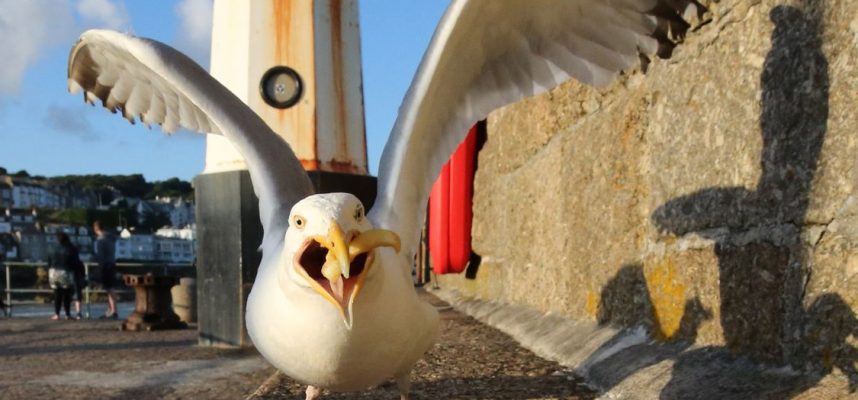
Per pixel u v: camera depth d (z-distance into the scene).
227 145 6.59
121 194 129.62
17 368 6.01
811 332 2.85
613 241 4.78
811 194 2.86
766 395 2.90
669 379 3.56
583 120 5.36
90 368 5.89
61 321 12.28
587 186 5.25
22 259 78.38
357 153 6.44
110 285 14.23
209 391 4.79
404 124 3.29
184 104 4.05
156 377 5.36
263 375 5.29
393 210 3.29
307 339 2.75
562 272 5.81
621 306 4.66
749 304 3.28
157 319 9.59
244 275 6.48
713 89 3.58
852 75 2.64
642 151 4.42
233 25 6.29
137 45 3.59
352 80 6.44
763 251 3.17
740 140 3.34
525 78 3.60
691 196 3.80
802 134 2.91
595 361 4.44
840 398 2.61
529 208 6.86
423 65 3.20
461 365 4.88
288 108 6.22
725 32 3.47
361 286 2.58
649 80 4.30
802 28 2.90
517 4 3.21
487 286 8.80
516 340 6.03
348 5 6.45
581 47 3.39
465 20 3.12
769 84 3.11
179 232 105.81
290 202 3.42
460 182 9.48
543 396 3.96
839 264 2.72
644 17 3.14
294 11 6.24
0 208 111.56
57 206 124.56
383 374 3.01
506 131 7.86
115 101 4.29
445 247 9.45
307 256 2.63
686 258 3.86
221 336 6.67
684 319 3.88
